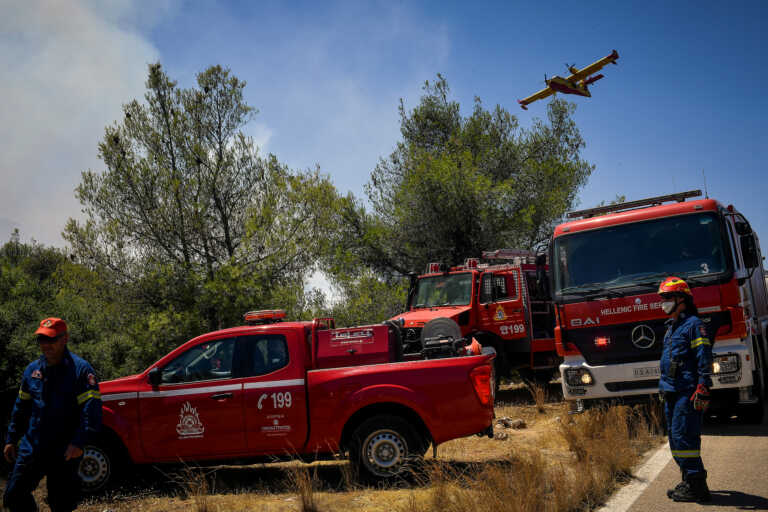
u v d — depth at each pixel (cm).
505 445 766
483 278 1211
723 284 727
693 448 471
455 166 1745
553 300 837
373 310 1511
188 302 1340
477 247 1767
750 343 728
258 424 617
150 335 1225
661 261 784
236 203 1486
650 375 751
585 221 852
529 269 1265
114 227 1359
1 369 1034
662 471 570
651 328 765
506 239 1798
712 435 714
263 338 647
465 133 1992
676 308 509
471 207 1712
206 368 643
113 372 1181
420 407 595
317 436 610
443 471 574
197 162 1438
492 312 1209
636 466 595
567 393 802
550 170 1891
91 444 621
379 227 1834
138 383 639
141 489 641
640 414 764
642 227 811
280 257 1432
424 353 664
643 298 771
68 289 1294
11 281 1213
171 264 1366
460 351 666
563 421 802
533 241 1933
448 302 1245
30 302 1162
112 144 1388
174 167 1445
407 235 1834
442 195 1717
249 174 1489
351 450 601
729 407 758
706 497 465
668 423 496
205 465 631
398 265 1895
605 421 729
